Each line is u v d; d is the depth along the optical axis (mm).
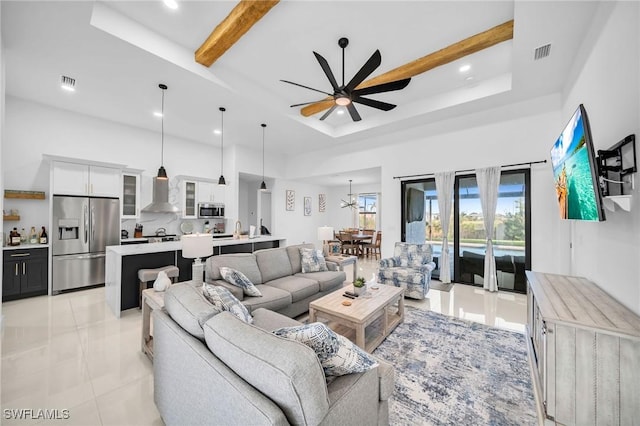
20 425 1553
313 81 3949
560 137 2336
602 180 1829
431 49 3160
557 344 1502
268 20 2695
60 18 2334
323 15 2623
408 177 5324
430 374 2076
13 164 4051
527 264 4094
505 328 2936
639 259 1560
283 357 897
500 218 4402
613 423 1381
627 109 1694
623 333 1359
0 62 2303
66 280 4113
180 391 1278
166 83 3479
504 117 4207
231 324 1161
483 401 1777
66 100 4070
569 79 3201
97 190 4449
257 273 3311
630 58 1664
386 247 5594
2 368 2123
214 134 5688
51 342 2551
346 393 1085
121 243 4875
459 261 4824
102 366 2156
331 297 2818
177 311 1438
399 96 4445
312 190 8781
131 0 2471
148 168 5508
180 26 2820
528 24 2406
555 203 3826
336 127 5875
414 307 3623
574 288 2160
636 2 1592
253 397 871
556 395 1498
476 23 2742
